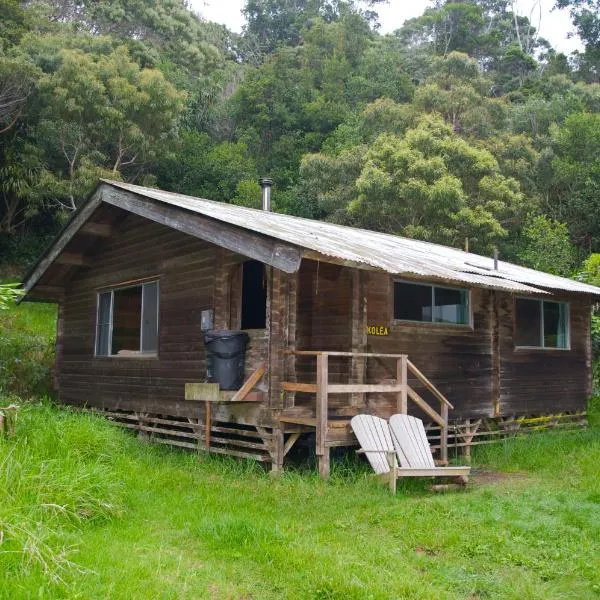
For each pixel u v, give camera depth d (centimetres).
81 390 1279
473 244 2522
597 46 4800
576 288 1261
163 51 3800
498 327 1175
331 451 903
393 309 1004
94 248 1264
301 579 465
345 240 980
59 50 2583
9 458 545
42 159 2480
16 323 1833
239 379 881
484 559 536
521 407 1214
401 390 869
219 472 828
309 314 1021
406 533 588
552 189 2995
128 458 756
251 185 2950
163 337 1056
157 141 2659
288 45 4994
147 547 511
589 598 466
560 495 747
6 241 2541
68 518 526
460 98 3103
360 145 2916
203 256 986
